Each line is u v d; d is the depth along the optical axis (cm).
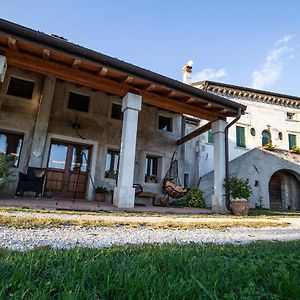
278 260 208
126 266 175
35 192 816
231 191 855
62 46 657
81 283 138
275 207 1598
